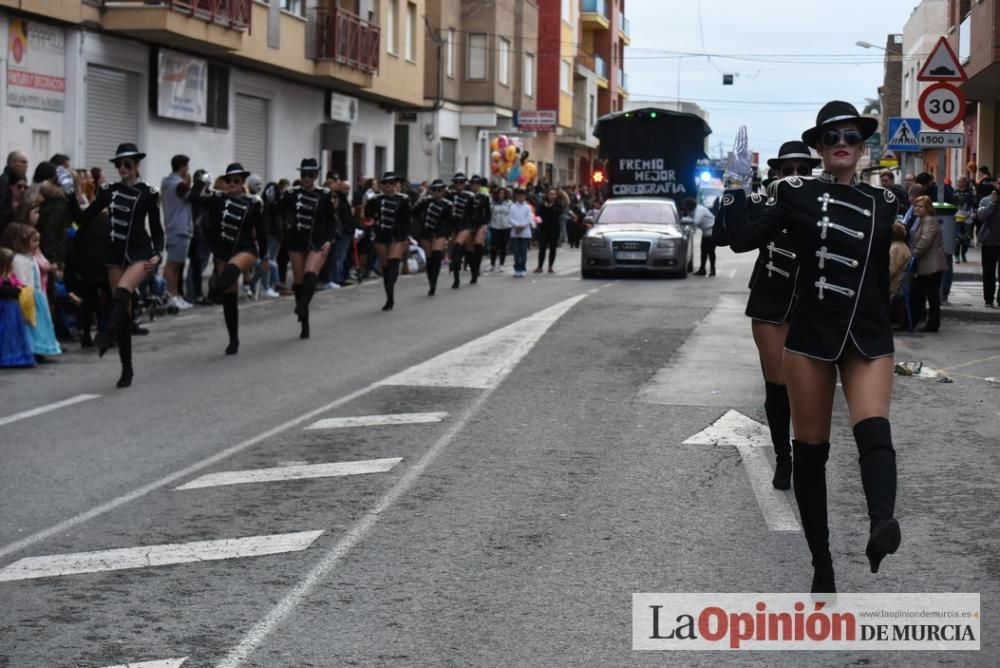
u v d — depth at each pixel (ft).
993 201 64.85
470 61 171.63
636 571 21.12
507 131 182.80
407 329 57.11
